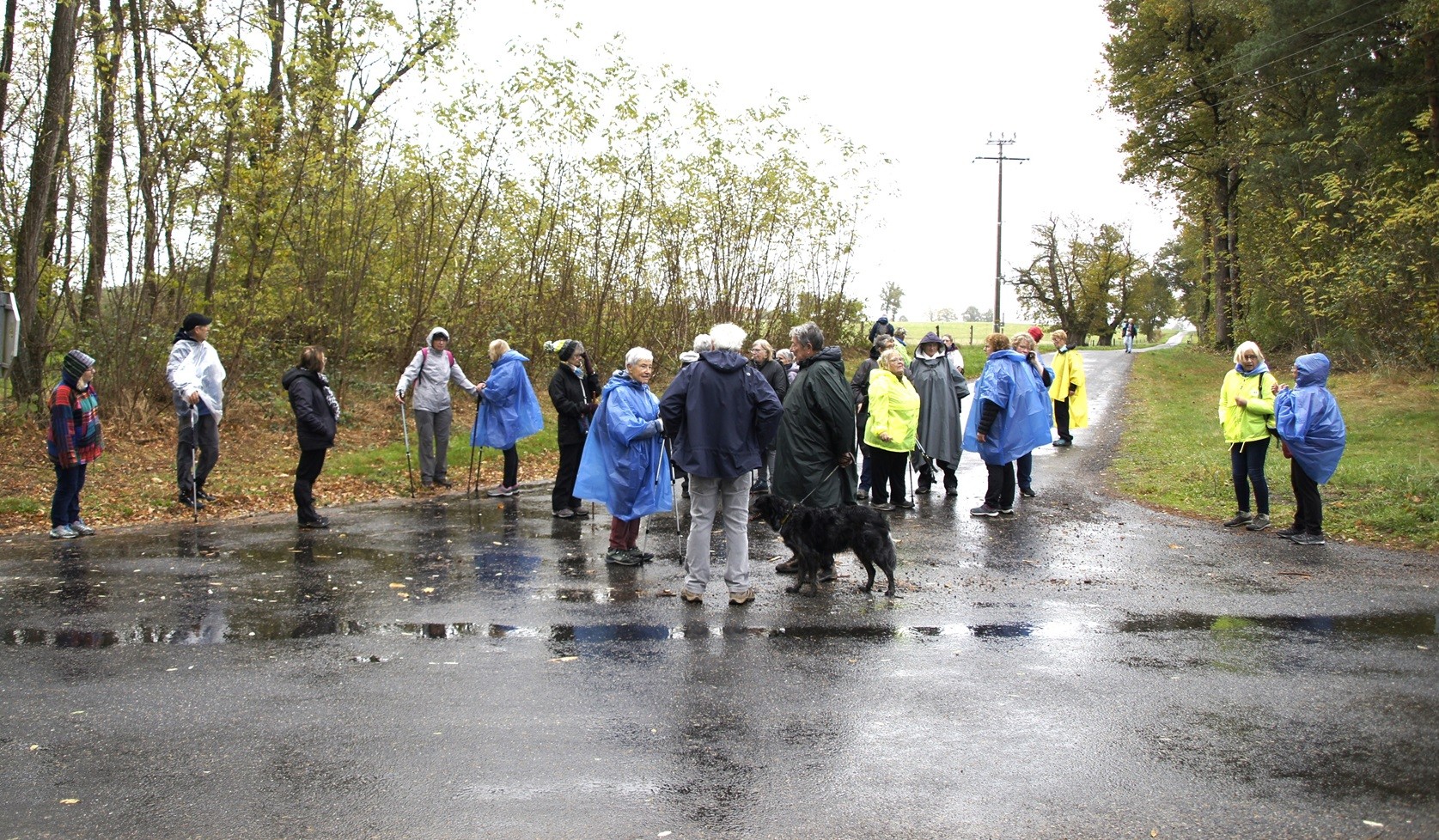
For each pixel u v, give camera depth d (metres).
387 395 16.47
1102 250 74.69
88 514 9.67
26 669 5.40
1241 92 32.38
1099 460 14.23
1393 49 25.38
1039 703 4.92
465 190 15.76
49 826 3.68
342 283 15.30
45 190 12.65
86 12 13.06
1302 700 4.96
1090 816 3.75
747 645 5.86
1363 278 19.94
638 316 18.61
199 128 13.09
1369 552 8.34
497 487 11.80
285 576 7.49
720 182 18.70
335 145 14.30
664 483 7.88
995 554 8.37
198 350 10.09
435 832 3.64
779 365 10.77
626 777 4.08
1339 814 3.75
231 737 4.50
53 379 13.50
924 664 5.52
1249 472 9.33
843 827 3.67
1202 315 50.22
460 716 4.75
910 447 10.23
